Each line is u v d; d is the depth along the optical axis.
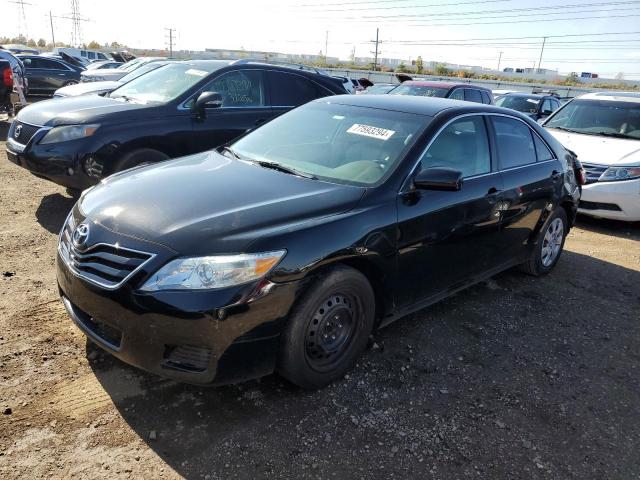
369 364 3.32
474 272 4.06
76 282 2.73
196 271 2.48
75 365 3.04
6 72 11.08
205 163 3.70
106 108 5.58
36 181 6.98
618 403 3.18
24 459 2.36
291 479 2.37
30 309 3.59
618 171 6.87
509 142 4.39
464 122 3.94
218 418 2.71
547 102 14.19
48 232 5.09
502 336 3.86
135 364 2.61
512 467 2.57
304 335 2.78
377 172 3.37
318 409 2.85
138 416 2.68
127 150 5.49
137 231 2.66
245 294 2.51
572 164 5.26
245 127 6.30
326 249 2.78
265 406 2.84
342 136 3.79
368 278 3.18
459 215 3.65
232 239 2.58
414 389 3.11
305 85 6.99
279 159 3.73
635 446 2.80
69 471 2.31
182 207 2.83
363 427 2.74
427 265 3.50
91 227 2.80
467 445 2.69
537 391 3.21
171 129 5.71
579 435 2.85
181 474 2.35
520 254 4.64
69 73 18.56
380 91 12.14
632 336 4.07
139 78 6.78
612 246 6.45
